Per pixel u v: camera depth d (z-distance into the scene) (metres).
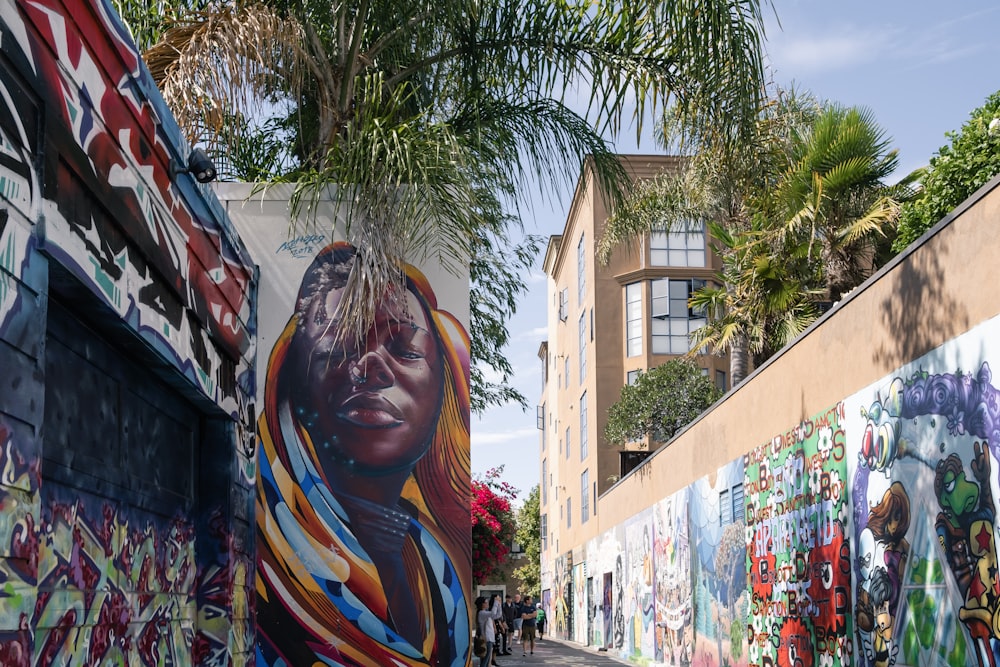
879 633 10.62
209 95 7.75
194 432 7.60
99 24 4.89
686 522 21.86
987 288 8.41
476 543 19.08
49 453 4.79
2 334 3.69
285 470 8.74
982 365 8.48
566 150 9.58
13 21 3.88
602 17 9.31
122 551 5.85
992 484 8.24
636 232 10.92
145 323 5.67
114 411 5.72
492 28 9.34
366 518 8.73
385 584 8.66
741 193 10.22
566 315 50.09
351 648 8.57
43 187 4.13
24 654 3.79
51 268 4.39
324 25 9.31
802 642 13.40
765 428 15.41
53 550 4.81
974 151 13.27
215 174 6.52
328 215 9.04
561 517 52.09
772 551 14.95
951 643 8.90
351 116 9.11
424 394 8.92
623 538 31.59
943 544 9.11
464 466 8.88
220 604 7.52
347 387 8.87
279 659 8.52
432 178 8.08
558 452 53.78
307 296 8.95
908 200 17.25
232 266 7.93
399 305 8.95
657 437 31.28
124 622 5.86
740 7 8.80
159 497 6.60
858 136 17.33
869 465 11.02
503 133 9.43
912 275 9.92
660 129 9.41
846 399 11.80
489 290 15.55
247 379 8.52
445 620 8.68
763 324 18.53
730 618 17.67
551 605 57.72
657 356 38.28
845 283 18.16
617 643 32.78
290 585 8.62
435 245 8.59
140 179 5.55
